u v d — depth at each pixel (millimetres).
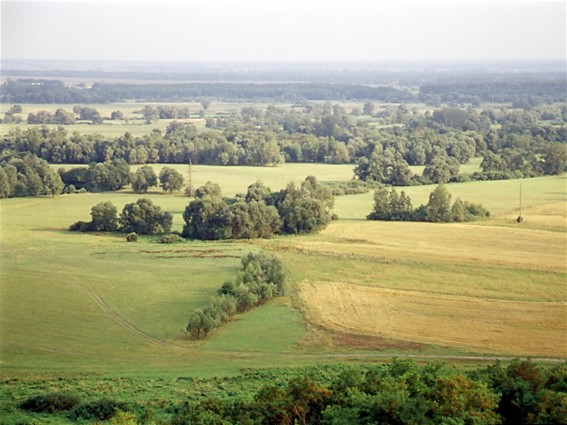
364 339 84000
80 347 82250
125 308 95188
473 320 90312
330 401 55781
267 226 135625
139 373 73000
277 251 122188
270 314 92562
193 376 71125
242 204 134250
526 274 108750
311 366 74250
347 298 98562
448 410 50812
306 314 92375
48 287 103562
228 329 87625
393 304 96312
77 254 121562
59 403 62719
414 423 49250
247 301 93938
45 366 75938
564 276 107688
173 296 99500
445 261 115250
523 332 86312
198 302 96938
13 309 94500
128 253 122062
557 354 79375
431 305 95875
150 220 138250
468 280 106250
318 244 127000
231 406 57625
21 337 85000
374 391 55906
